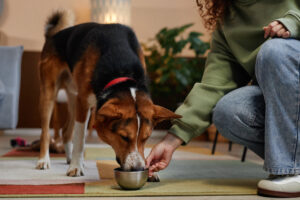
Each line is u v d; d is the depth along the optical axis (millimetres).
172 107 5559
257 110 1854
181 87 5477
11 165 2678
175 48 5336
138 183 1854
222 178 2270
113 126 1871
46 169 2527
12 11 5840
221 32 2184
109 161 2924
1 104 4723
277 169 1714
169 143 1996
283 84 1698
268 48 1732
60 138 3459
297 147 1712
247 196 1797
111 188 1925
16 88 4871
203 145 4496
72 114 2809
